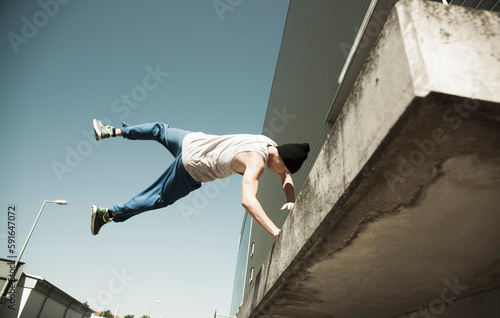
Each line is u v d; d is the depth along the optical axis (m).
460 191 0.84
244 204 1.62
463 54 0.71
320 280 1.65
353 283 1.62
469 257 1.20
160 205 2.20
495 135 0.68
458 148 0.72
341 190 1.02
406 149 0.76
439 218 0.98
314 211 1.32
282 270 1.70
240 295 22.69
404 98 0.70
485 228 1.00
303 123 7.75
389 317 2.24
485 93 0.65
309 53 7.81
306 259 1.44
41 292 18.30
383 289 1.65
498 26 0.78
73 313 24.25
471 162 0.75
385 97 0.80
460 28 0.76
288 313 2.39
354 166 0.95
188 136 2.11
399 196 0.90
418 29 0.73
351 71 4.46
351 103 1.07
